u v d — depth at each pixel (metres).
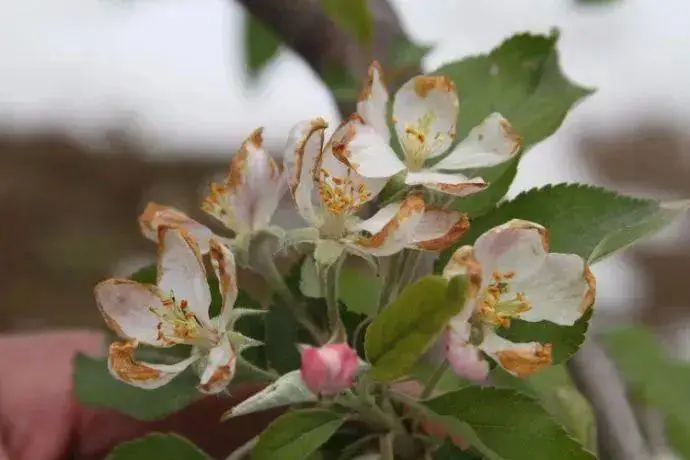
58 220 1.26
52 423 0.71
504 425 0.56
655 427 0.74
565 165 1.26
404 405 0.59
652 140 1.28
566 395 0.64
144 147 1.33
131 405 0.61
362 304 0.61
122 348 0.55
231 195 0.58
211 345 0.56
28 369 0.73
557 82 0.60
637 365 0.75
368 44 0.64
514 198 0.57
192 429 0.71
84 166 1.30
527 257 0.54
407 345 0.53
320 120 0.55
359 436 0.59
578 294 0.55
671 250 1.17
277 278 0.58
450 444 0.58
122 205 1.28
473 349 0.53
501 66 0.60
